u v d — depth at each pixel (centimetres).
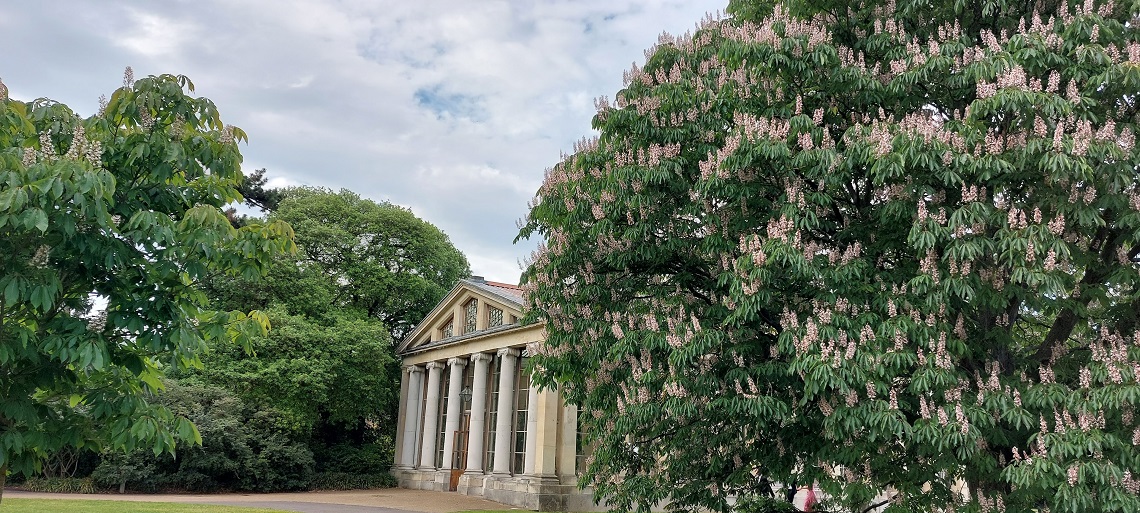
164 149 644
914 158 761
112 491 2914
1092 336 951
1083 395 768
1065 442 726
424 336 3744
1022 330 1079
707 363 934
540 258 1166
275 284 3553
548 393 2714
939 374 765
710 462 1059
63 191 531
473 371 3403
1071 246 823
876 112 941
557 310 1155
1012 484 834
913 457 902
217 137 693
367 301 4100
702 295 1084
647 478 1092
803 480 976
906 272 878
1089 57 797
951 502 873
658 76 1085
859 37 977
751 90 988
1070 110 756
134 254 627
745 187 903
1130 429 773
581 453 2830
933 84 898
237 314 739
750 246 834
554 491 2655
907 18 964
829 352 780
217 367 3275
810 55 908
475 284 3278
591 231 1028
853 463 899
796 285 912
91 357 559
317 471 3606
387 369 3972
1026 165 769
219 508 2188
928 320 799
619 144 1061
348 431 3962
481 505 2714
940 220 774
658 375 959
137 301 617
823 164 827
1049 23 838
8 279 530
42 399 687
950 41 872
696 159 1014
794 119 877
